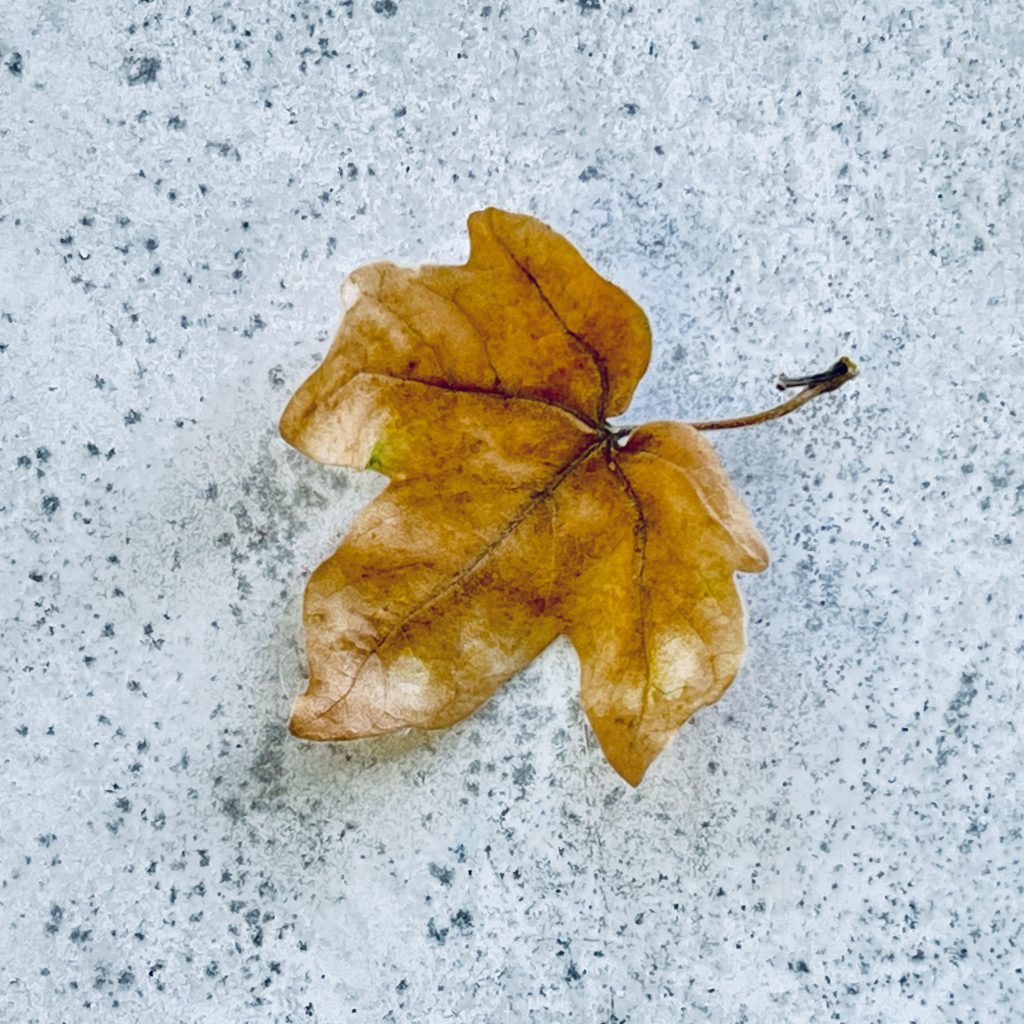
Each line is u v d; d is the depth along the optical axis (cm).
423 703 22
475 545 21
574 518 21
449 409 21
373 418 21
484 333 21
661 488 21
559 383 21
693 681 21
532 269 20
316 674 21
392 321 20
